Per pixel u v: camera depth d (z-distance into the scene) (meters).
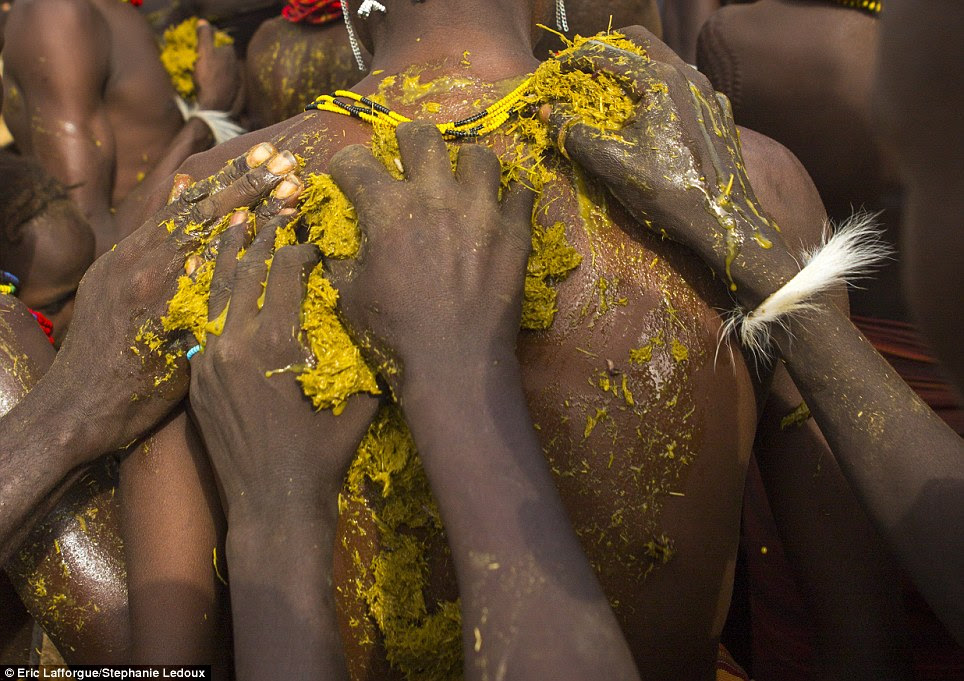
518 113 1.22
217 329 1.10
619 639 0.88
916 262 0.67
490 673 0.86
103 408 1.19
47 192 2.28
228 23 3.52
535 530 0.90
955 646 1.70
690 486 1.19
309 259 1.10
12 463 1.16
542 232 1.15
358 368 1.07
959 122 0.63
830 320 1.09
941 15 0.63
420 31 1.29
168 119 3.23
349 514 1.15
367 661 1.16
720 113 1.15
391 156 1.18
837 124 2.05
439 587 1.15
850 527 1.42
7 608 1.61
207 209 1.18
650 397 1.15
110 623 1.33
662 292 1.16
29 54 2.89
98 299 1.21
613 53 1.16
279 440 1.04
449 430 0.94
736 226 1.08
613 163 1.10
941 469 1.04
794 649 1.88
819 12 2.07
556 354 1.14
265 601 0.98
